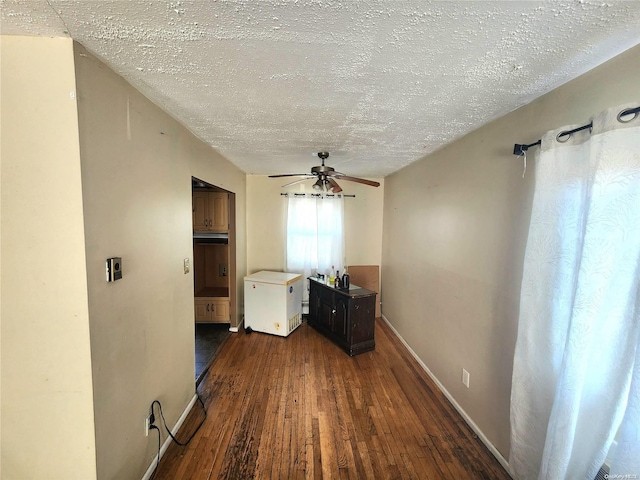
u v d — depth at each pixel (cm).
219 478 153
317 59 108
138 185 140
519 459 138
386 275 407
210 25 89
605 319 102
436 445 177
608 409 102
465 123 179
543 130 137
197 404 215
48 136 101
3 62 99
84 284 106
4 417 109
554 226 123
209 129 198
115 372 124
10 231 103
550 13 81
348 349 299
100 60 111
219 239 391
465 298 202
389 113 163
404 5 79
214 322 379
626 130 95
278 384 243
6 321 106
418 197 293
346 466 161
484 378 180
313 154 271
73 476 112
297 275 374
